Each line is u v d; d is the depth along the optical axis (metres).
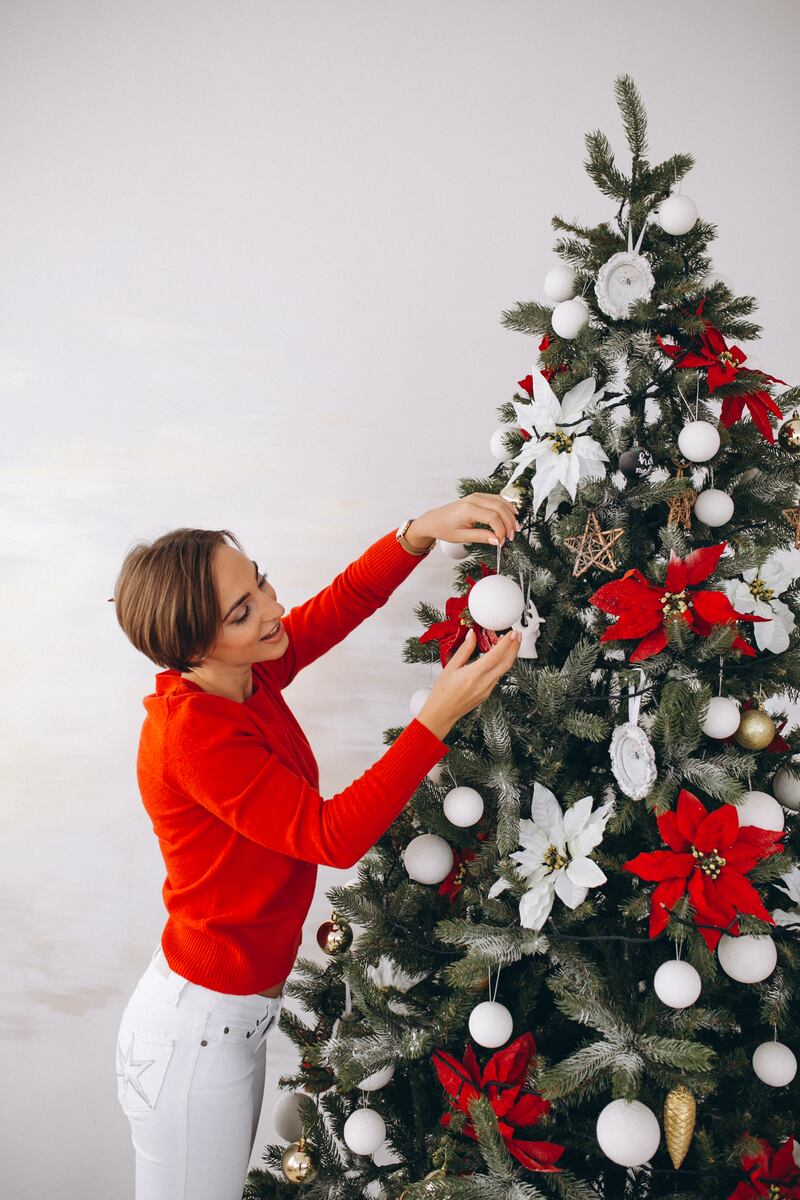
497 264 1.72
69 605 1.80
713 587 1.04
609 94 1.70
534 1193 0.96
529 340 1.72
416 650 1.36
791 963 1.01
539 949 1.02
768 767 1.15
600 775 1.14
